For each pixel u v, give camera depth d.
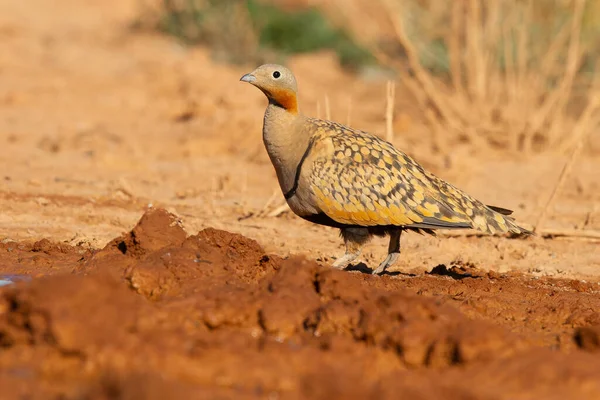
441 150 29.09
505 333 11.84
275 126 15.91
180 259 13.92
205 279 13.68
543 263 18.80
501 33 36.59
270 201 21.30
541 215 20.59
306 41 50.50
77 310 11.01
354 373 10.47
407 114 34.53
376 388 9.97
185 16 51.94
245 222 20.80
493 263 18.56
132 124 33.09
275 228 20.41
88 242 17.83
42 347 10.88
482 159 28.97
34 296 11.05
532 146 31.12
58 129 31.23
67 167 25.75
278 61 47.88
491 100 34.16
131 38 53.59
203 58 44.19
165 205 21.95
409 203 15.44
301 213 16.17
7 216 19.78
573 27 31.44
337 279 12.90
